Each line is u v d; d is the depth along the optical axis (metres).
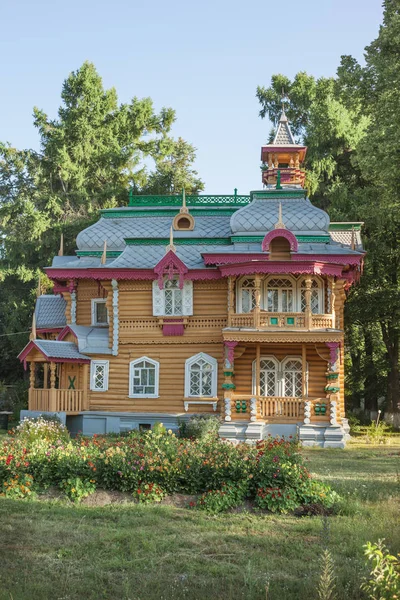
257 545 13.77
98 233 35.28
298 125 56.47
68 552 13.12
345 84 35.81
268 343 31.09
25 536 13.98
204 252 30.89
